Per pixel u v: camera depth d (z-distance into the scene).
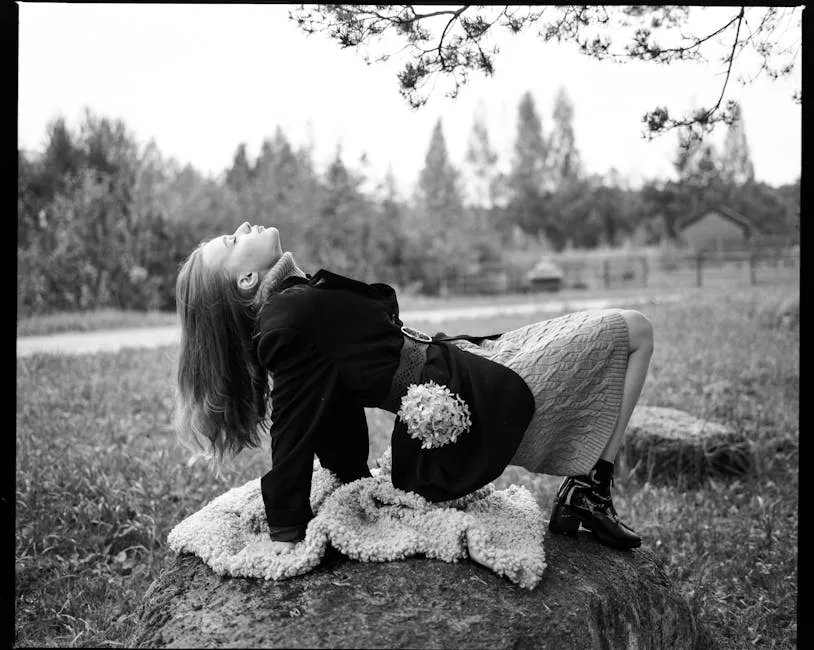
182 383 2.59
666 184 48.44
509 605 2.12
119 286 19.22
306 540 2.25
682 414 5.77
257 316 2.46
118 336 14.00
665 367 8.59
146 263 20.05
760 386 7.73
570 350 2.42
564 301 21.56
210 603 2.13
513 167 51.28
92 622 3.33
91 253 18.98
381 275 27.64
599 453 2.43
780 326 11.61
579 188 49.97
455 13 3.41
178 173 25.92
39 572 3.86
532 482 4.87
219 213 22.97
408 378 2.49
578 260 34.31
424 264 29.02
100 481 4.73
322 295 2.40
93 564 3.98
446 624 2.03
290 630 1.98
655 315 14.05
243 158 30.94
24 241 18.44
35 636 3.23
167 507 4.51
